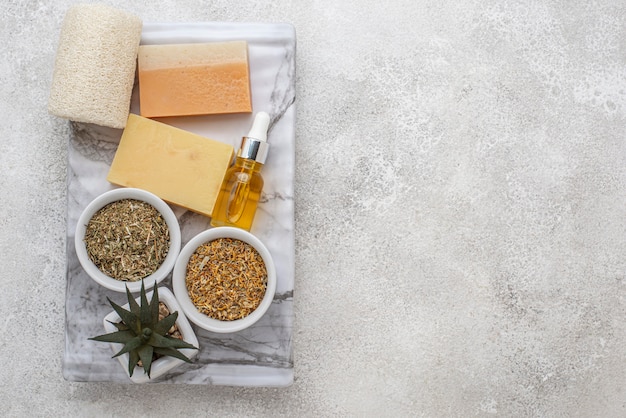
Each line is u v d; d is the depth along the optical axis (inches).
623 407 49.6
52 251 47.6
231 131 45.6
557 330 49.5
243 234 42.4
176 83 44.3
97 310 45.1
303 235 48.3
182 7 48.4
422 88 49.2
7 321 47.3
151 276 42.8
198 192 43.8
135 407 47.6
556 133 50.0
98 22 41.0
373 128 48.8
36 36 47.9
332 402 48.1
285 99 45.9
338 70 48.8
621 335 49.8
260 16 48.6
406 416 48.4
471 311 49.1
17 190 47.5
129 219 42.7
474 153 49.4
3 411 47.2
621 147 50.1
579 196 50.0
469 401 48.8
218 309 43.3
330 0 48.9
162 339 39.9
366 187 48.7
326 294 48.3
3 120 47.6
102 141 45.2
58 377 47.5
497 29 49.8
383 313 48.6
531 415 49.0
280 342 45.5
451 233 49.1
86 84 40.9
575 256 49.8
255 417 47.8
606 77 49.9
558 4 49.9
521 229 49.6
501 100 49.7
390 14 49.2
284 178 45.5
